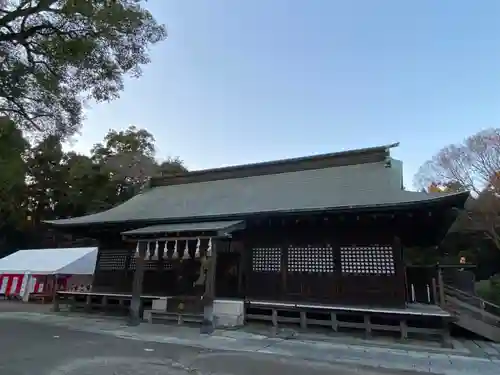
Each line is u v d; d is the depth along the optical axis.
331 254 9.51
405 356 6.64
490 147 25.78
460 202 7.59
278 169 13.55
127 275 12.59
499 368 5.86
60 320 10.75
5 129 9.22
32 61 8.27
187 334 8.58
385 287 8.67
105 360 5.87
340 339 8.16
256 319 9.91
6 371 5.03
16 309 13.88
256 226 10.53
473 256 24.73
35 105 9.26
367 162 11.98
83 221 12.23
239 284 10.45
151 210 12.60
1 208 25.77
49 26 7.80
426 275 11.60
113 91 9.71
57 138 10.56
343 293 9.06
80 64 8.60
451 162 27.72
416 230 10.41
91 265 17.83
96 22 7.80
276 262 10.11
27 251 20.36
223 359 6.13
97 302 12.94
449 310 8.93
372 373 5.42
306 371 5.45
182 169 33.88
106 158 32.50
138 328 9.34
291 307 9.12
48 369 5.21
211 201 12.20
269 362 5.98
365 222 9.27
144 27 8.67
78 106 9.89
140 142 34.53
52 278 17.97
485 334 8.63
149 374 5.07
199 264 11.36
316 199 9.80
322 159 12.81
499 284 14.73
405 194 8.70
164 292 11.62
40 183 28.06
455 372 5.56
